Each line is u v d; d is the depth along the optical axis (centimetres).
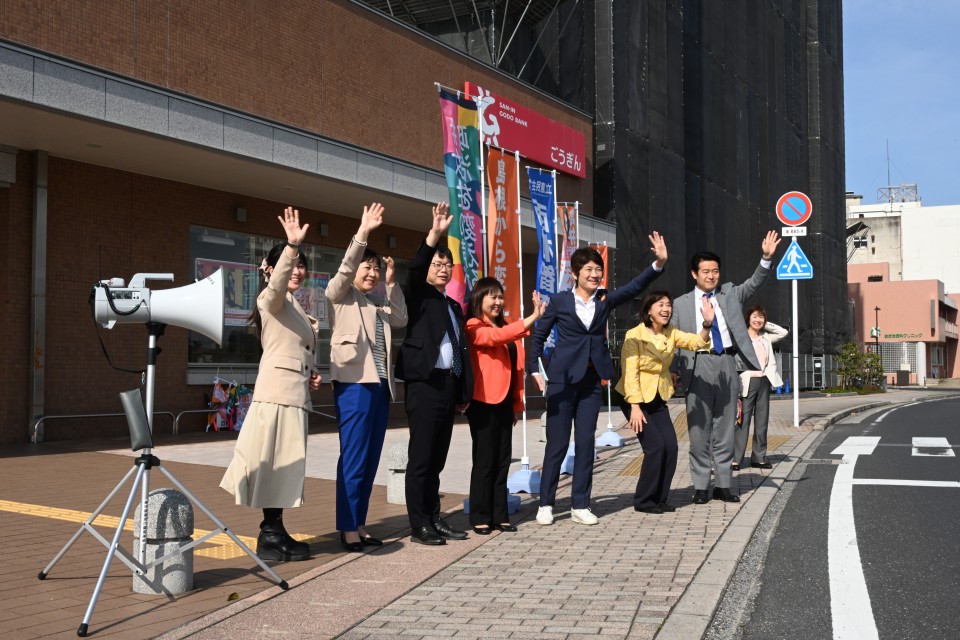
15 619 413
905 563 526
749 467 986
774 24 4072
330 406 1773
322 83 1577
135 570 461
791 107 4244
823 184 4506
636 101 2758
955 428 1518
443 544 590
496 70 2059
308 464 1058
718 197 3409
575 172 2358
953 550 558
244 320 1595
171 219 1448
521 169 2133
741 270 3591
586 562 532
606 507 742
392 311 605
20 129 1138
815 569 514
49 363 1265
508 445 650
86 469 961
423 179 1653
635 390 691
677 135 3017
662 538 600
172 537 466
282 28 1499
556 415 671
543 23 2625
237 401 1514
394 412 1947
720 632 398
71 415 1260
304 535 622
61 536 604
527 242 2147
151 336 474
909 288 6750
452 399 600
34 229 1241
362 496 584
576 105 2652
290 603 445
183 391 1471
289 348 541
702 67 3338
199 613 429
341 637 390
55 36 1146
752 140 3762
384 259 605
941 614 424
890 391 4553
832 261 4572
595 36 2666
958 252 8381
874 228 8475
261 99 1455
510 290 1050
